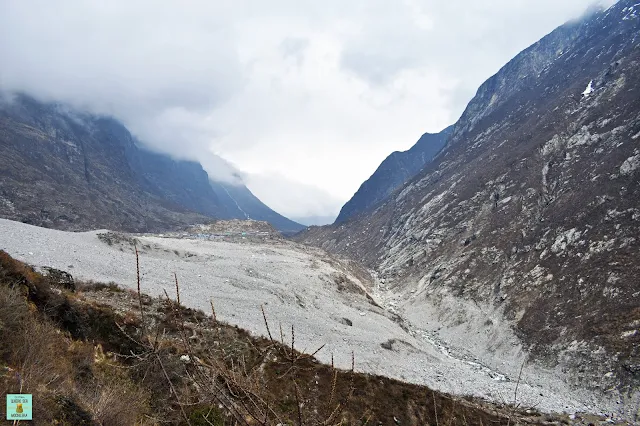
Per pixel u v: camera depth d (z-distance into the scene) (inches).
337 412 174.6
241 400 157.2
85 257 1617.9
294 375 181.3
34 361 518.9
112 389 577.9
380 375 1348.4
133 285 1414.9
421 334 2461.9
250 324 1440.7
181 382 585.6
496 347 2118.6
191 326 1119.6
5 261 792.9
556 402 1515.7
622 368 1568.7
